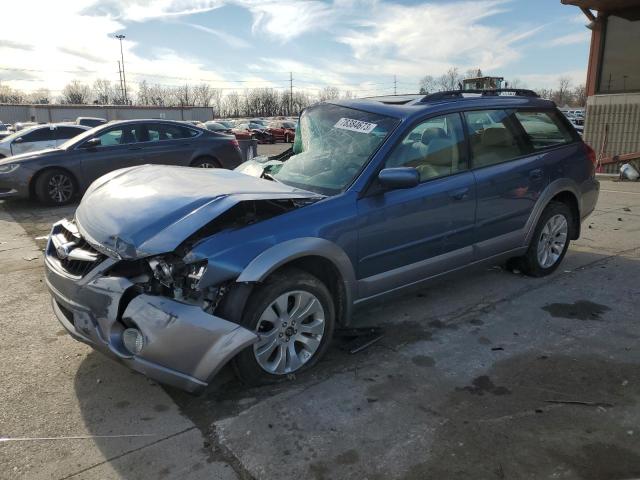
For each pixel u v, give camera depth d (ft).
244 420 9.32
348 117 13.38
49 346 12.23
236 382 10.61
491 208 14.01
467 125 13.78
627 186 36.01
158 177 12.03
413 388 10.30
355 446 8.59
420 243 12.49
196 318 8.98
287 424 9.20
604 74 41.73
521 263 16.34
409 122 12.43
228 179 11.97
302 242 10.22
